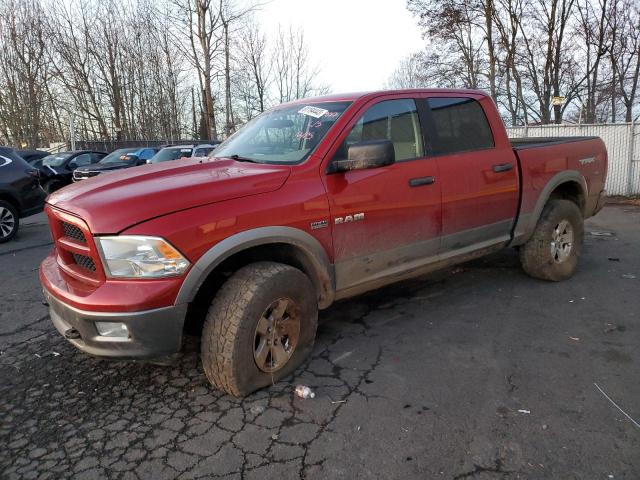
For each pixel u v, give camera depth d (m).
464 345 3.62
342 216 3.28
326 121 3.49
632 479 2.21
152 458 2.47
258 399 2.96
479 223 4.18
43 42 29.95
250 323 2.85
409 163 3.69
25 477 2.36
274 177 3.06
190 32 26.80
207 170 3.25
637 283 4.88
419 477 2.28
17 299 5.05
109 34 32.06
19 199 8.48
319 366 3.36
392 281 3.80
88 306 2.61
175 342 2.72
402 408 2.83
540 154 4.63
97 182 3.14
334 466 2.36
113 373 3.37
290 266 3.10
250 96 31.09
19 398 3.09
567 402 2.84
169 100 34.09
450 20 24.48
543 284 4.93
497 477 2.26
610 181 12.24
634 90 24.47
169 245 2.61
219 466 2.39
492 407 2.81
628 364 3.26
